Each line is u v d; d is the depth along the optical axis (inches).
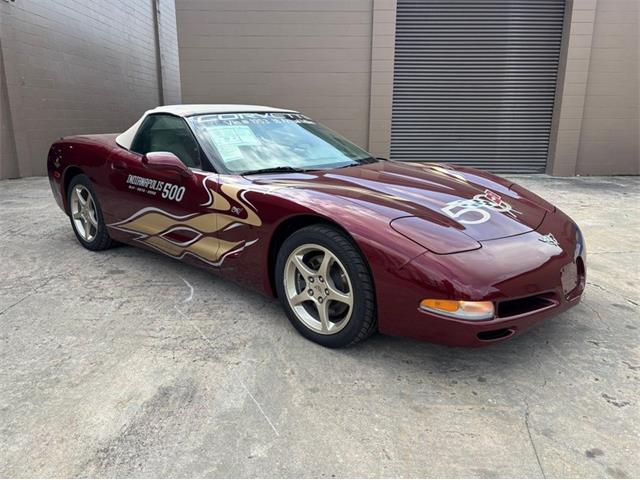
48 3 350.3
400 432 80.5
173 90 637.3
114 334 112.7
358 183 116.4
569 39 327.3
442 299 87.7
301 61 334.0
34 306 127.5
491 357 103.7
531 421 83.2
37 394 89.7
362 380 95.0
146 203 140.9
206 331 114.1
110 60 446.6
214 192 120.3
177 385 92.8
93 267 156.8
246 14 326.6
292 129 148.0
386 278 92.0
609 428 81.3
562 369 99.1
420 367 99.7
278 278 112.3
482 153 359.3
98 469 72.0
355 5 325.7
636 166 351.9
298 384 93.4
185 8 324.5
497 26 335.6
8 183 311.1
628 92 338.3
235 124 140.3
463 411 85.9
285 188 111.7
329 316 105.6
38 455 74.6
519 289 90.2
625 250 179.2
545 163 361.4
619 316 123.4
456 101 348.8
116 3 458.3
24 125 332.2
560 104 339.6
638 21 325.7
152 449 76.2
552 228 109.0
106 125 439.5
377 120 342.3
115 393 90.2
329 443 77.8
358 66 335.0
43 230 201.3
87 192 167.8
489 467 72.9
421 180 123.5
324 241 100.5
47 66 352.2
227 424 82.0
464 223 100.0
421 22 335.6
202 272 152.3
